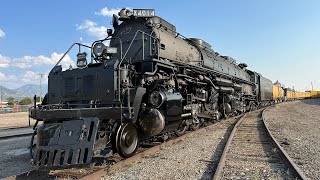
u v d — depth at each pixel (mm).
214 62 15156
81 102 7355
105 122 6715
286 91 62625
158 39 9094
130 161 6582
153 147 7922
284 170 5883
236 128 12523
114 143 6613
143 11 9516
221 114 15742
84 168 6043
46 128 6152
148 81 8031
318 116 20453
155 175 5637
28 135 13336
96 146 6281
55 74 7902
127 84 7219
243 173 5664
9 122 24734
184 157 7137
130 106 6996
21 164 7250
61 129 6184
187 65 10812
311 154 7379
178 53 10617
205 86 12969
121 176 5602
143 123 7531
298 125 14234
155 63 8367
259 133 11242
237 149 8062
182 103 9812
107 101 6938
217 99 14711
